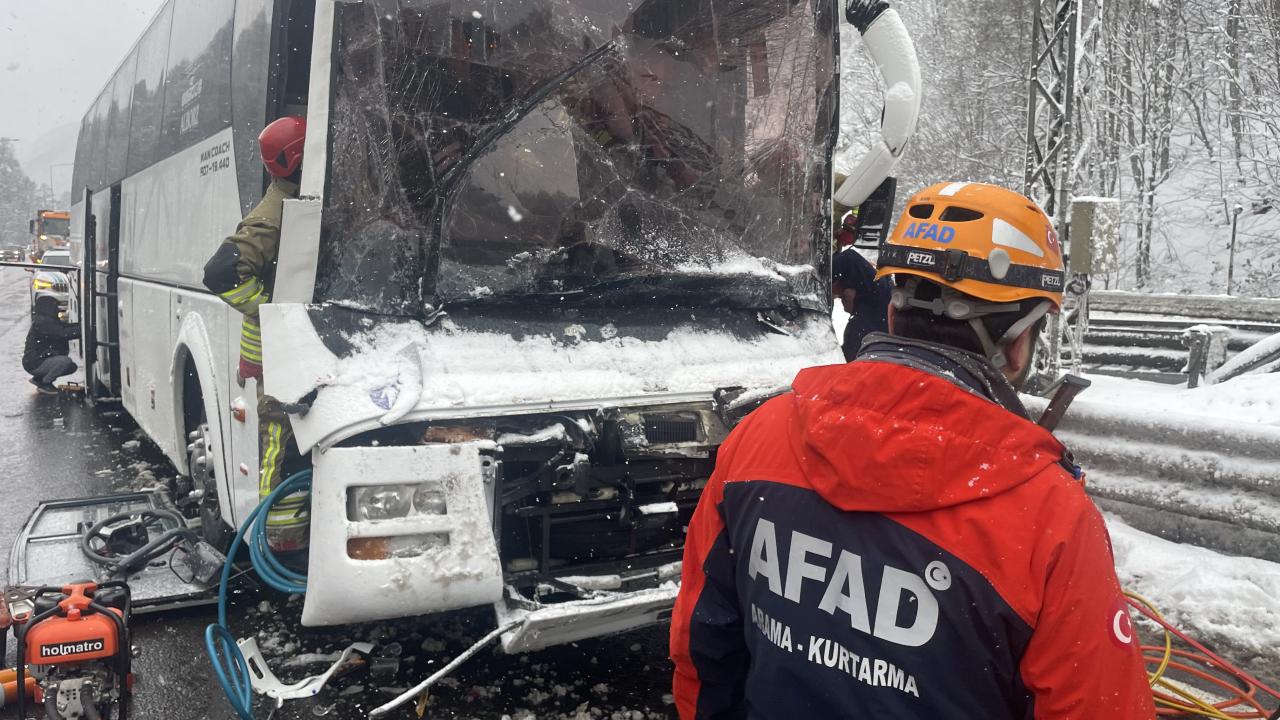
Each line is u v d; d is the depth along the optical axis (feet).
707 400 13.03
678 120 13.97
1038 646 4.04
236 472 15.79
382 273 11.90
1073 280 32.78
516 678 13.08
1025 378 4.85
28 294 131.95
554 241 12.95
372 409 11.00
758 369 13.62
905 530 4.27
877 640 4.27
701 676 5.43
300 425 11.23
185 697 12.80
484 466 11.46
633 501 12.73
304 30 15.31
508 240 12.66
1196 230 94.12
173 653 14.21
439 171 12.16
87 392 38.81
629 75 13.50
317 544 10.91
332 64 11.53
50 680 10.87
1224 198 90.33
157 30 25.16
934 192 4.84
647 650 14.17
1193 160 93.86
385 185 11.89
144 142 25.98
